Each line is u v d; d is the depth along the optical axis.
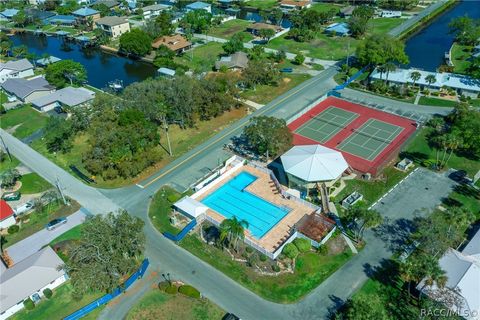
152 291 70.00
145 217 86.81
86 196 94.12
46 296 69.88
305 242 75.06
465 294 62.97
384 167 98.38
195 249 78.06
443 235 70.75
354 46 176.88
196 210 83.81
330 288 68.81
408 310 64.00
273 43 185.00
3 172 103.19
